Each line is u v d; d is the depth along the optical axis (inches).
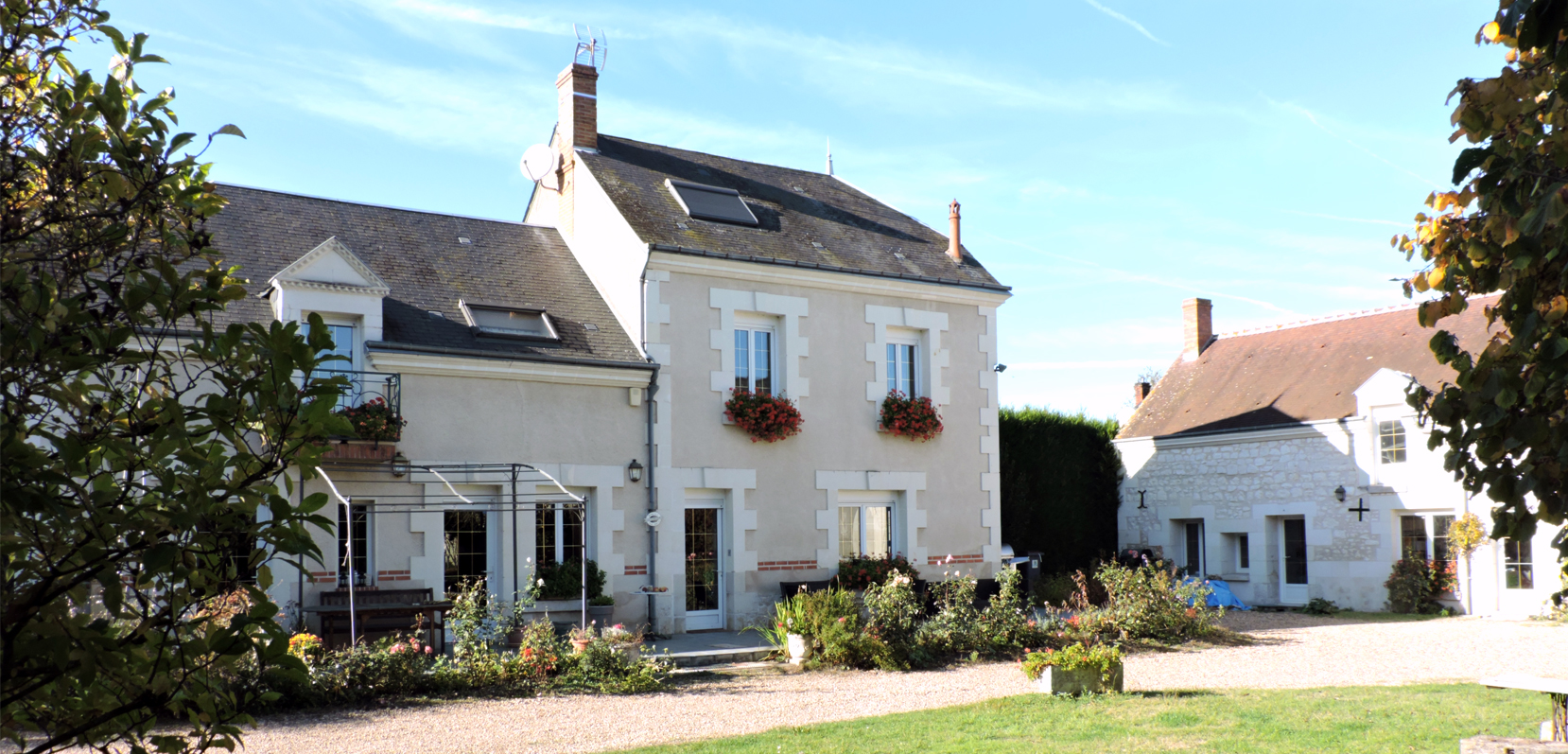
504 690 417.1
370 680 396.8
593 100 674.2
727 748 314.5
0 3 108.7
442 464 522.3
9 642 91.7
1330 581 748.0
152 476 103.1
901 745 315.9
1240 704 372.5
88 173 109.4
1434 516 709.9
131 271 106.4
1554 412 121.1
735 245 622.5
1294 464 770.8
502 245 634.2
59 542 95.6
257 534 102.0
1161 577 579.8
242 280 116.5
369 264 564.1
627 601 568.4
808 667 489.4
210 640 100.7
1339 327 850.1
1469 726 329.1
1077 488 842.2
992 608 538.9
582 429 563.8
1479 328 742.5
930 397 673.0
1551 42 100.7
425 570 514.6
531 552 544.7
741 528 604.4
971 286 687.7
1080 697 394.3
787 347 626.8
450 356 523.8
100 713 103.7
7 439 89.2
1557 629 601.0
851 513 652.7
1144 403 919.7
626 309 600.1
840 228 700.7
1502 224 115.1
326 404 103.0
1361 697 385.7
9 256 105.0
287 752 316.5
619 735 341.7
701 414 597.0
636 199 629.6
